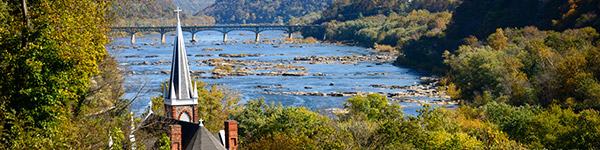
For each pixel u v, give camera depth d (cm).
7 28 4775
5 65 4628
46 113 4634
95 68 5106
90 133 4647
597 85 14562
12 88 4547
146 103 12594
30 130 4378
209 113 11794
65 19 4862
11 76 4597
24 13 4766
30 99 4534
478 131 10519
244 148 8288
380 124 9525
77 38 4941
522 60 19525
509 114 12231
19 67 4575
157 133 6450
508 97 16188
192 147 6362
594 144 9625
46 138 4153
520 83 16812
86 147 4484
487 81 18475
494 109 12762
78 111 5600
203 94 11900
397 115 12644
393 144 8662
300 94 19950
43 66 4688
